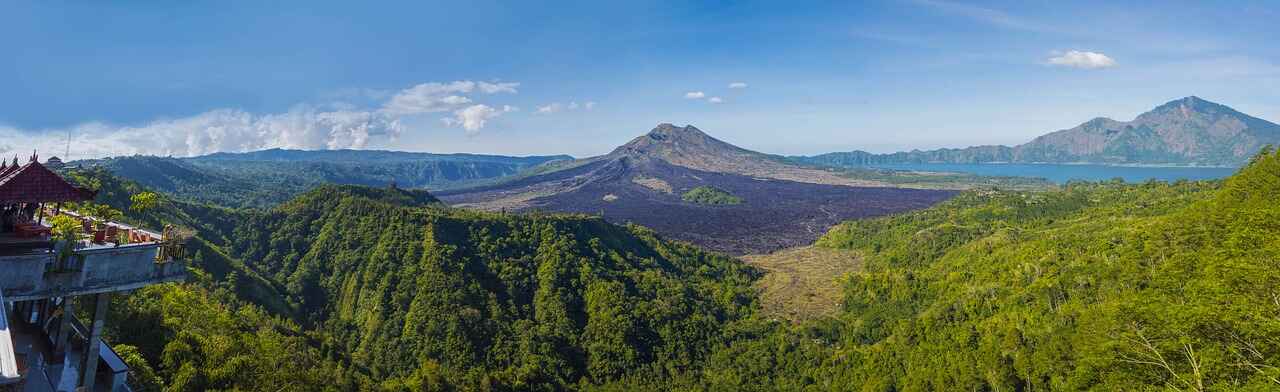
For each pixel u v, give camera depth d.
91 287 22.16
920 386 75.19
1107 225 109.69
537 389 84.94
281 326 80.81
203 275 88.12
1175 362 37.88
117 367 30.83
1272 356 32.66
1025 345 70.69
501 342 94.19
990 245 119.88
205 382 45.84
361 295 105.25
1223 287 40.88
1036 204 177.88
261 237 129.75
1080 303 73.88
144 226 33.81
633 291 119.88
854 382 84.62
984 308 87.19
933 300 104.25
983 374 70.50
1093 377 45.50
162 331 50.41
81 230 25.17
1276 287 37.03
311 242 126.62
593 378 92.62
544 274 117.50
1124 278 73.81
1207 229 72.75
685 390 88.50
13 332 26.75
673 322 106.31
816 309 124.88
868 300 118.00
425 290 101.12
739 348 101.31
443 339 91.50
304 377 58.47
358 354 90.19
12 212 22.64
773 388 89.38
